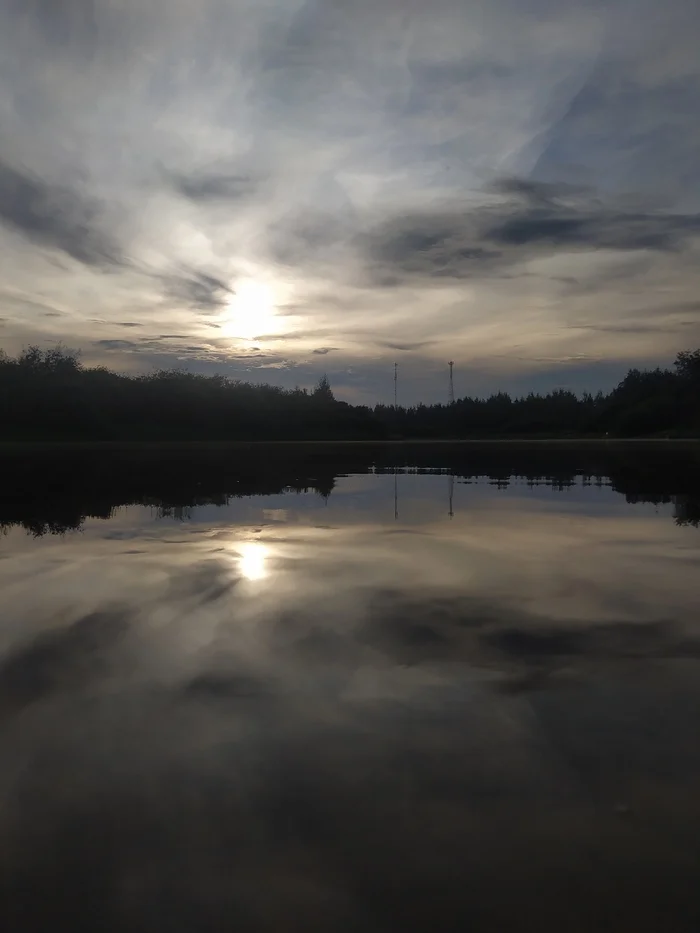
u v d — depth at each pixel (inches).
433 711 125.2
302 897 78.4
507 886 79.7
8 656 153.7
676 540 287.7
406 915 75.5
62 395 1859.0
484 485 528.4
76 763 107.7
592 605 190.4
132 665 148.2
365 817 92.9
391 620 177.8
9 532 313.7
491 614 182.7
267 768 105.7
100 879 81.6
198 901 77.9
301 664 148.5
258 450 1216.8
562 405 2731.3
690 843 86.9
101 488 515.2
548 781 101.3
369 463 810.2
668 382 2266.2
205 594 204.1
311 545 280.1
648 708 125.1
